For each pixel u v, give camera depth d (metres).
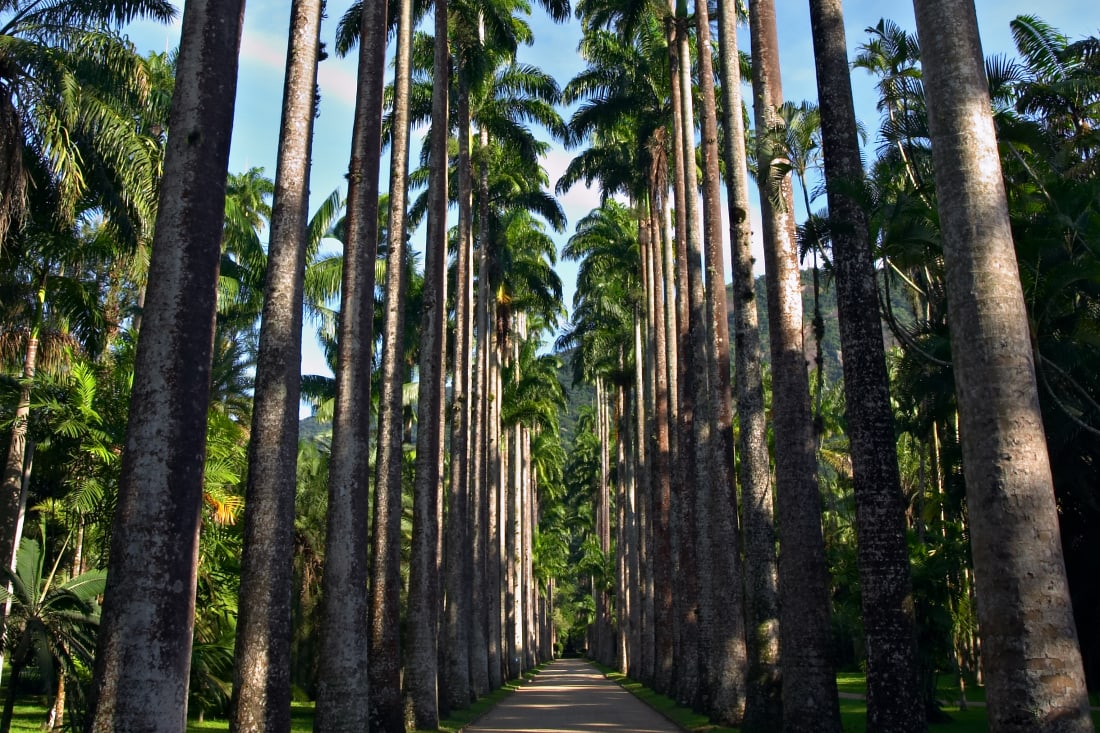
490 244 33.78
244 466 18.36
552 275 38.03
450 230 35.50
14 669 11.86
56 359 17.22
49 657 11.86
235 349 25.16
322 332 32.22
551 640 85.50
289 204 11.53
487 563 34.38
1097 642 16.72
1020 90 15.70
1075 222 12.20
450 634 23.56
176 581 6.84
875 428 10.91
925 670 18.81
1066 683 6.28
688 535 24.89
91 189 16.47
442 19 20.69
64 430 14.12
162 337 7.14
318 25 12.27
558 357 53.94
